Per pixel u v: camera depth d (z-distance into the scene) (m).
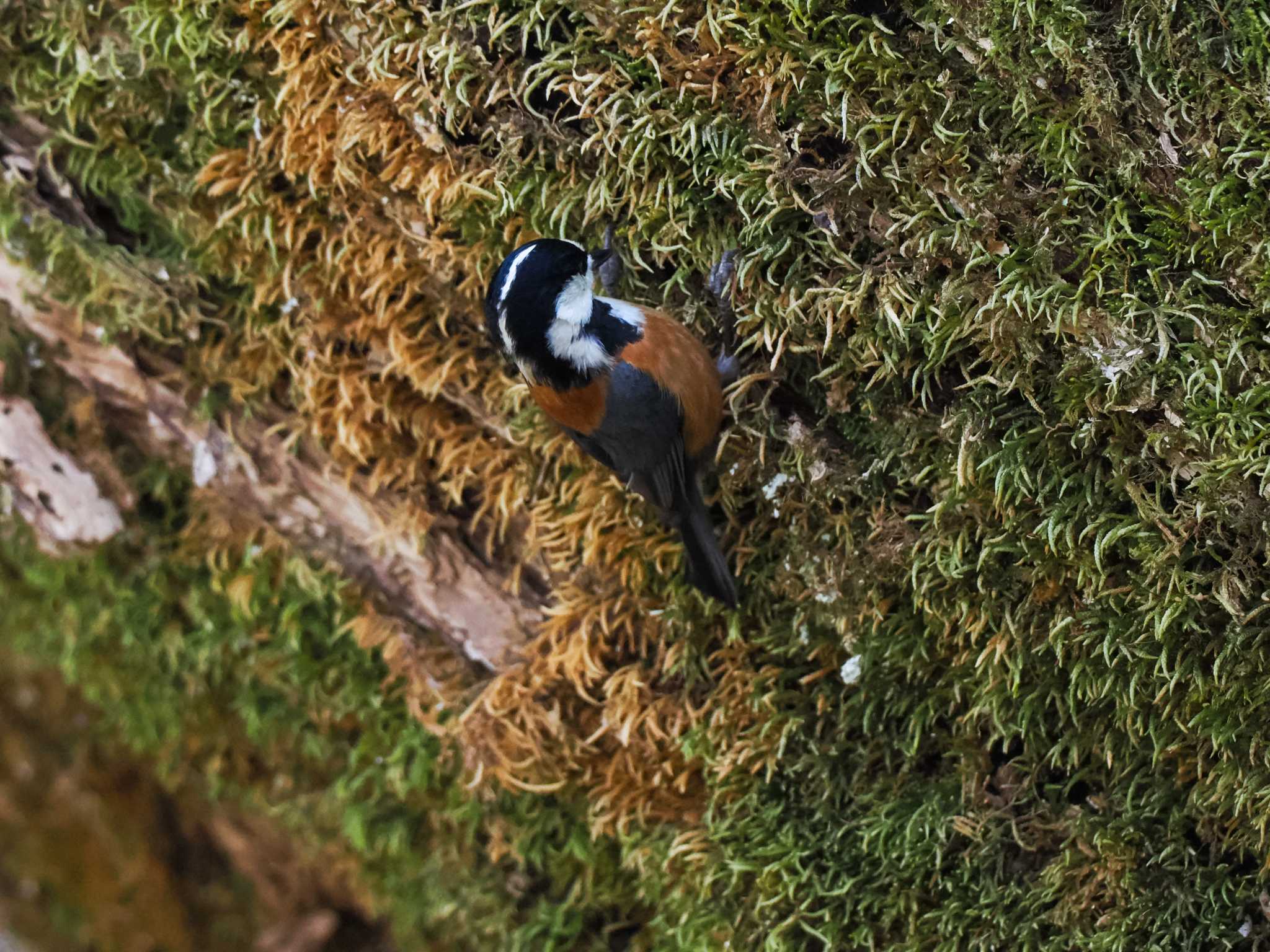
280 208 2.29
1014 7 2.17
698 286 2.26
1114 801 2.22
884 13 2.20
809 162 2.21
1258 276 2.16
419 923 2.37
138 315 2.31
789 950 2.26
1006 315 2.19
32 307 2.31
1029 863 2.23
